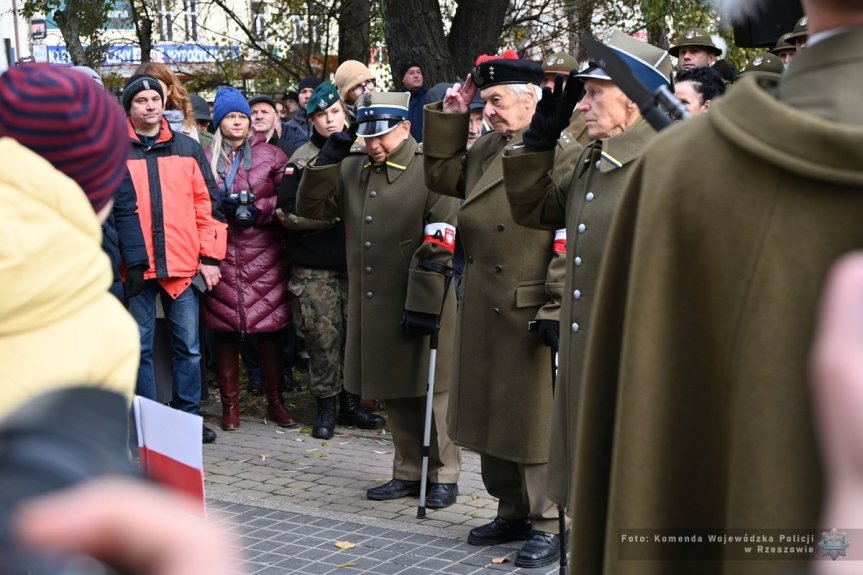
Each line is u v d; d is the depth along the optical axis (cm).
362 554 444
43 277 117
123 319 126
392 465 583
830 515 66
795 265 114
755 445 117
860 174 109
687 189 121
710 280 120
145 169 586
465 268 446
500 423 432
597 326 140
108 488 55
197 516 56
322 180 524
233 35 1257
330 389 641
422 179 513
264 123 703
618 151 329
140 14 1191
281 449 617
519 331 429
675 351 124
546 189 349
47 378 114
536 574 420
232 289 643
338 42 1135
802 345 114
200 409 682
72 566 53
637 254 125
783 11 163
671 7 1019
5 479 56
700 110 475
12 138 149
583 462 143
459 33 906
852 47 116
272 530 475
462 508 508
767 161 114
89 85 155
